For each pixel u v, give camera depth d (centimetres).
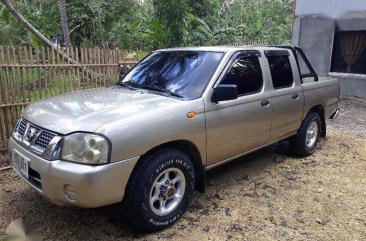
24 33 1562
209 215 372
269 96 448
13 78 525
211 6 1695
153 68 436
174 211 346
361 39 1097
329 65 1172
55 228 342
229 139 396
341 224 359
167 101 349
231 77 400
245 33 2056
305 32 1213
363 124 809
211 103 368
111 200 291
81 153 281
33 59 551
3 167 489
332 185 455
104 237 328
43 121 314
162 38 1313
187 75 395
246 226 352
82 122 295
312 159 557
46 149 293
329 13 1139
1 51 508
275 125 468
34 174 311
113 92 391
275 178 476
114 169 285
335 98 615
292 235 337
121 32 1583
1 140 525
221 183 455
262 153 580
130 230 340
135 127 299
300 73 523
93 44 1622
